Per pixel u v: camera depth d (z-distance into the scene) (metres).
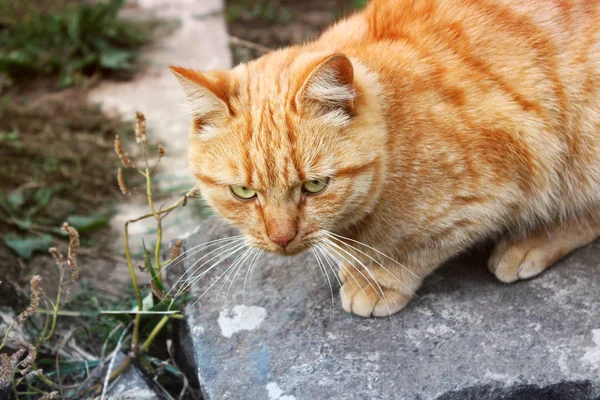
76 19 1.25
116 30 1.28
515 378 0.66
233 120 0.66
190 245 0.79
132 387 0.75
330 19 1.34
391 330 0.70
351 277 0.72
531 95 0.70
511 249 0.73
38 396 0.75
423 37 0.71
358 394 0.66
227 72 0.67
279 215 0.66
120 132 1.09
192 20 1.37
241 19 1.37
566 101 0.71
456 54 0.70
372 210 0.68
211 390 0.68
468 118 0.68
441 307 0.71
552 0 0.72
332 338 0.70
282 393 0.67
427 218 0.69
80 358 0.79
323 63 0.63
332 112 0.65
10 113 1.12
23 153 1.05
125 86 1.20
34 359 0.73
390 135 0.67
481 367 0.67
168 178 1.00
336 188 0.66
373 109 0.66
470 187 0.69
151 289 0.79
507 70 0.70
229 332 0.71
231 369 0.69
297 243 0.67
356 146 0.66
